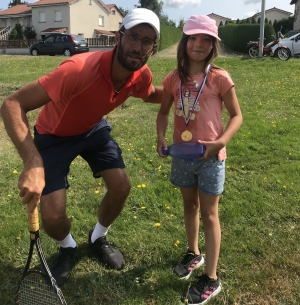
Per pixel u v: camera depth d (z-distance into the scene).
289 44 17.61
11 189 3.89
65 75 2.14
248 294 2.47
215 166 2.38
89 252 2.89
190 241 2.72
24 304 2.11
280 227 3.23
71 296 2.47
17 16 45.09
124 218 3.36
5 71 13.58
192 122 2.37
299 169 4.39
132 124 6.41
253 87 9.84
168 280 2.57
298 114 7.05
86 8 42.66
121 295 2.47
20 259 2.80
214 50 2.31
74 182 4.08
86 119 2.46
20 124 2.05
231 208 3.49
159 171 4.40
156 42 2.27
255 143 5.39
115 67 2.26
